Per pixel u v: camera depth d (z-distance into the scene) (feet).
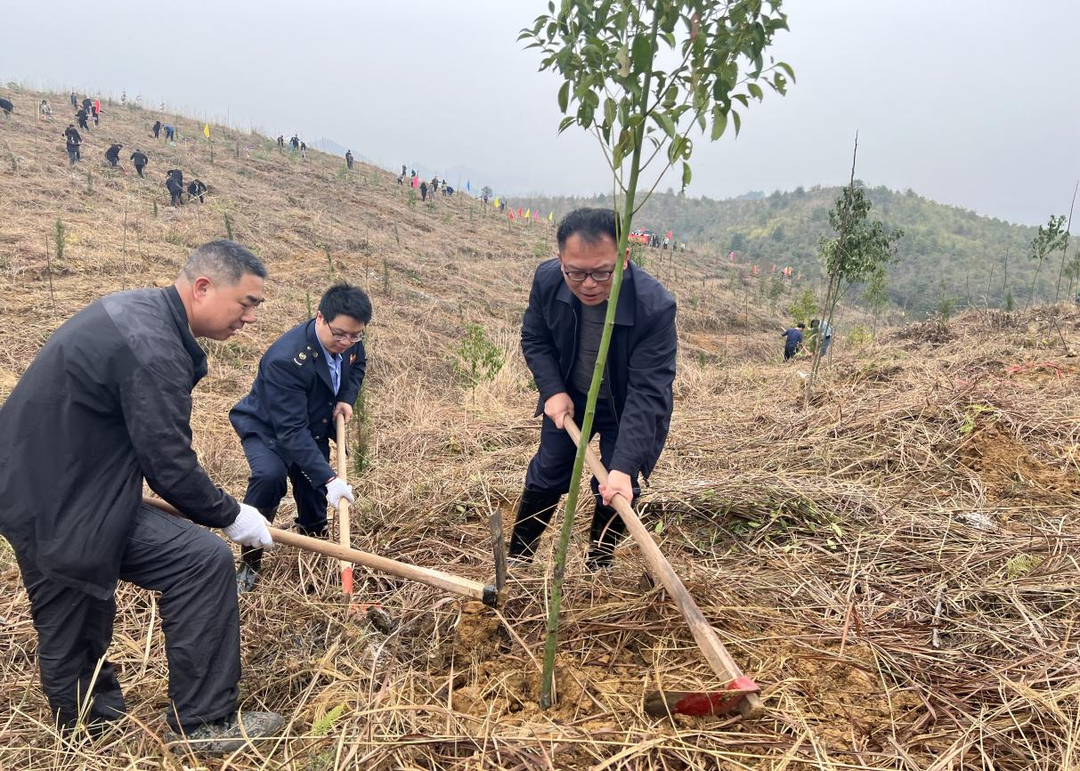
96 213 51.37
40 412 6.86
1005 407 17.21
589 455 9.35
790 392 24.85
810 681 7.77
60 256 38.24
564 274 8.53
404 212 94.63
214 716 7.66
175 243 48.19
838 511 13.07
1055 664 7.97
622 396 10.26
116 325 6.96
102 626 7.86
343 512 10.69
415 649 8.96
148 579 7.59
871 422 17.43
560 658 8.37
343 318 11.08
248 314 7.73
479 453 19.38
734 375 31.63
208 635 7.61
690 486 14.17
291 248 56.75
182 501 7.34
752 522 12.80
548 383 10.32
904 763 6.61
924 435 16.31
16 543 7.05
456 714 7.29
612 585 9.95
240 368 30.19
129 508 7.23
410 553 12.26
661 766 6.66
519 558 11.40
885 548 11.57
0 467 6.91
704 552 12.17
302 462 11.21
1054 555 10.76
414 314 44.50
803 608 9.48
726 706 6.97
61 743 7.56
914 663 8.16
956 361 25.39
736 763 6.55
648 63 5.71
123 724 7.94
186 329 7.51
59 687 7.59
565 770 6.59
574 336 9.97
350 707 7.82
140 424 6.90
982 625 9.18
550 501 11.20
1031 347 27.25
